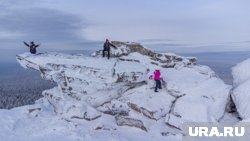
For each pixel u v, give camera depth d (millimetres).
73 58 27172
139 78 25938
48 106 27766
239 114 24438
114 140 20031
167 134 21656
